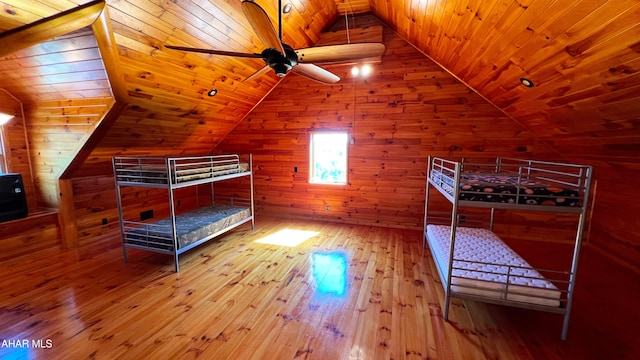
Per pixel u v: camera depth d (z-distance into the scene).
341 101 4.29
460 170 1.94
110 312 2.15
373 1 3.36
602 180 3.26
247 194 5.12
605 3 1.30
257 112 4.77
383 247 3.53
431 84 3.84
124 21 2.08
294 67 2.36
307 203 4.76
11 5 1.71
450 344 1.84
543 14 1.60
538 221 3.71
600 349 1.80
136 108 3.01
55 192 3.37
